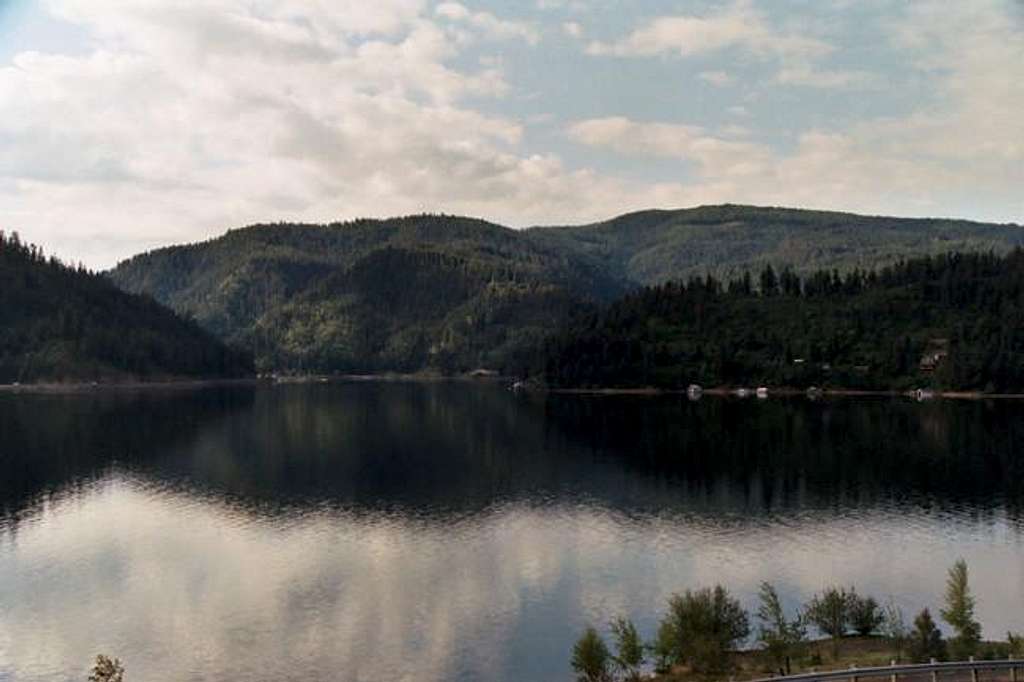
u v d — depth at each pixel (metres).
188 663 75.00
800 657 66.75
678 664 68.19
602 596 91.00
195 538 117.94
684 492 147.62
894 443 196.88
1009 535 115.44
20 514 133.00
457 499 143.50
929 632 65.00
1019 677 56.44
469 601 90.31
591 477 163.75
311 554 109.44
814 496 142.88
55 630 83.12
